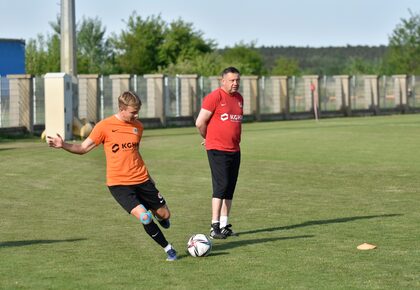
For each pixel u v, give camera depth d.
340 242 15.66
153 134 52.75
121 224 18.23
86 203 21.70
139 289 11.95
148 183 14.29
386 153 35.09
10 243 15.88
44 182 26.38
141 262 13.96
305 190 24.08
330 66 177.00
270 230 17.25
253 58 128.75
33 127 52.25
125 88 61.72
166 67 113.75
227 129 16.52
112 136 14.09
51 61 94.31
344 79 87.31
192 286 12.11
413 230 16.98
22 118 52.03
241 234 16.83
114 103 61.12
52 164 32.16
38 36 97.38
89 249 15.20
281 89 80.06
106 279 12.62
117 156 14.09
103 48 118.50
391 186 24.77
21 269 13.39
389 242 15.59
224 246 15.47
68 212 20.09
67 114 47.19
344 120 73.12
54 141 13.88
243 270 13.20
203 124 16.59
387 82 93.25
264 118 77.00
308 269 13.21
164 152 37.03
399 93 95.06
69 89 47.47
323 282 12.29
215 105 16.53
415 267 13.27
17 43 72.69
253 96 75.94
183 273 13.04
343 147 38.34
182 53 114.81
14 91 51.53
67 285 12.23
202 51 117.12
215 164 16.47
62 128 46.62
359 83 89.62
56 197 22.89
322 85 85.19
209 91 71.94
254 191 23.92
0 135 49.28
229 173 16.55
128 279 12.62
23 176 28.05
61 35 49.97
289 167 30.19
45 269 13.38
